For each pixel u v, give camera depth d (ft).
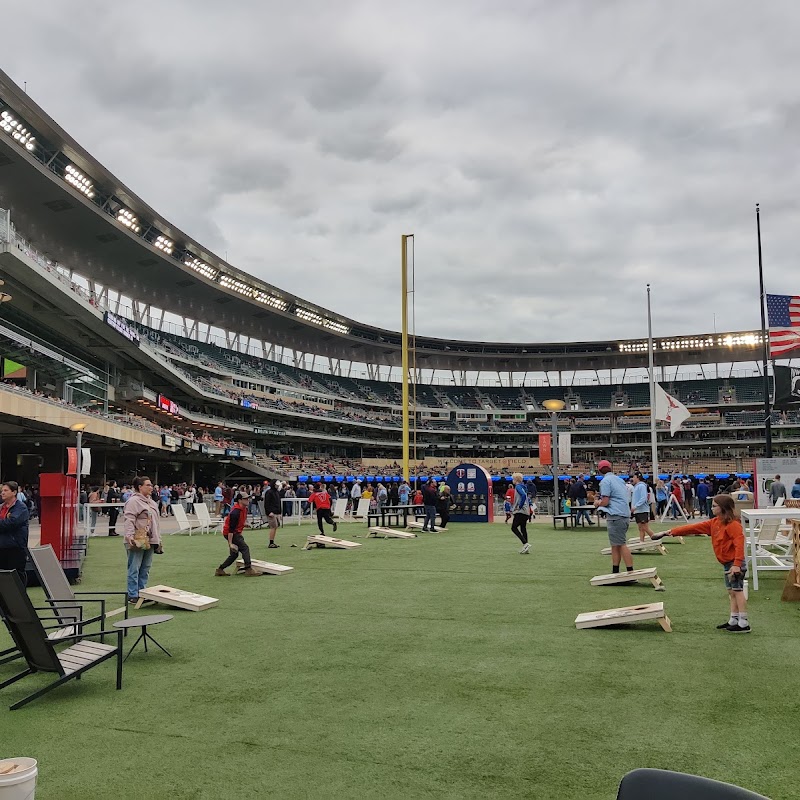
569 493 98.37
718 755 14.37
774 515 33.22
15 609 18.37
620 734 15.65
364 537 70.59
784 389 76.64
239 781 13.57
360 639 25.35
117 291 189.37
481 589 36.24
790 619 27.86
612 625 26.99
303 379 255.29
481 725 16.42
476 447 264.72
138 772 14.05
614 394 277.23
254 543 66.18
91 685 20.29
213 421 188.75
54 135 121.70
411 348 269.64
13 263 91.04
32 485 133.28
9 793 10.79
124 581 42.22
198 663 22.48
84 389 115.34
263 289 205.46
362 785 13.33
